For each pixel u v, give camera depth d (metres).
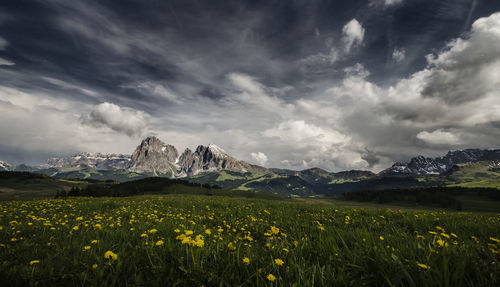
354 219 9.84
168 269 2.66
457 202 144.88
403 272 2.28
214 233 5.43
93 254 3.36
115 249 3.70
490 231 6.48
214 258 3.07
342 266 2.81
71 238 4.70
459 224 7.97
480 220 9.87
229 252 3.18
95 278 2.49
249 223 8.43
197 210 13.14
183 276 2.55
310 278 2.46
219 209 13.98
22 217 8.83
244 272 2.69
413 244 3.42
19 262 3.33
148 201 18.44
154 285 2.40
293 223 8.52
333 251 3.39
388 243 3.83
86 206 13.23
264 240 5.71
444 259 2.17
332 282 2.31
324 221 9.52
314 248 3.66
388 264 2.52
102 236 4.89
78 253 3.46
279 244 4.05
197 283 2.39
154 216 9.10
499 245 3.00
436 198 152.88
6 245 4.38
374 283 2.36
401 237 4.65
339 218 10.18
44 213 10.27
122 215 9.98
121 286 2.51
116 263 2.84
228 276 2.58
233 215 11.09
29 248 4.09
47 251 3.75
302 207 15.53
